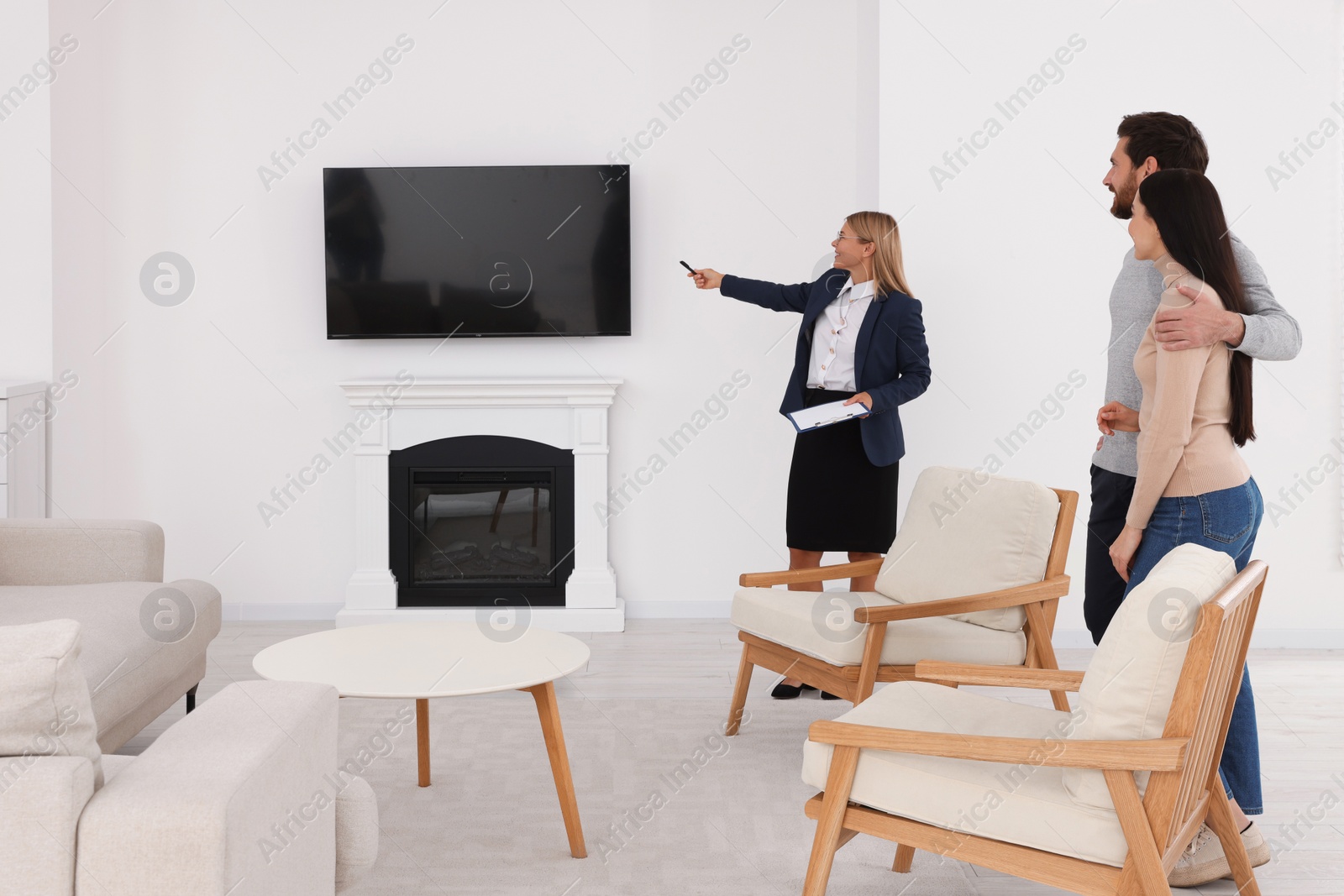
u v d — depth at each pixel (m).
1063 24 3.91
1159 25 3.89
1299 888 2.07
